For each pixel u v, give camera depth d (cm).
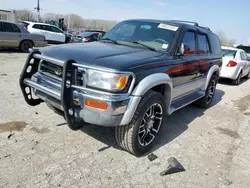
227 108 587
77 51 292
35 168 261
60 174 256
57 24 2927
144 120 300
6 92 501
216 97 697
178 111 515
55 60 272
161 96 312
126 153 313
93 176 260
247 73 1115
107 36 415
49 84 288
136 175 271
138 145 296
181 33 376
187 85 414
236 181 281
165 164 299
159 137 371
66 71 253
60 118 394
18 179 242
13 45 1159
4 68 760
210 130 425
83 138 338
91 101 251
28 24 1564
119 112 256
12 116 383
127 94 259
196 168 298
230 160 326
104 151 311
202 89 516
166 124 430
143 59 291
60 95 257
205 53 488
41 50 317
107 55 284
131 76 260
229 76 898
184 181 271
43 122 374
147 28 392
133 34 390
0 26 1109
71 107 264
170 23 398
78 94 257
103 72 248
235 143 381
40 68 309
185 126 431
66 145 315
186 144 359
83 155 296
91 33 1616
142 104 283
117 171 273
